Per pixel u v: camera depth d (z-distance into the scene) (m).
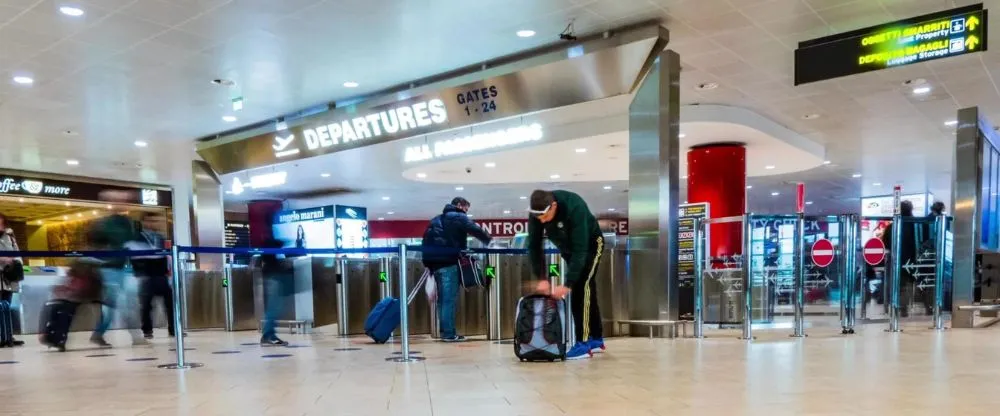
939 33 4.76
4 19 5.24
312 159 12.16
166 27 5.52
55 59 6.25
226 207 20.52
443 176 14.08
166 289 7.09
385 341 5.90
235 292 8.49
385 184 15.85
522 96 6.80
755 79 7.38
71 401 3.18
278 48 6.14
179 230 14.95
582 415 2.63
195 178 11.73
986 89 7.80
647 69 6.07
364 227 19.89
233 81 7.18
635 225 6.33
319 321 7.39
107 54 6.17
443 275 5.95
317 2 5.10
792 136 10.30
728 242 10.00
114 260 6.34
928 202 18.86
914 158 12.98
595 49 6.00
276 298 5.96
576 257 4.29
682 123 8.65
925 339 5.42
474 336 6.64
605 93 6.37
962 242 6.64
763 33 5.95
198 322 9.01
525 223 26.69
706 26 5.78
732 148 10.16
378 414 2.73
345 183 15.69
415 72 7.09
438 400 3.00
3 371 4.33
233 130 9.57
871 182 16.66
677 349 4.91
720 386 3.25
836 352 4.57
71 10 5.11
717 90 7.86
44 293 8.47
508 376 3.68
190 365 4.43
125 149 10.75
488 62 6.78
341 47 6.17
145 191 14.41
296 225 19.06
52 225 14.40
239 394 3.28
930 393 3.00
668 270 5.98
